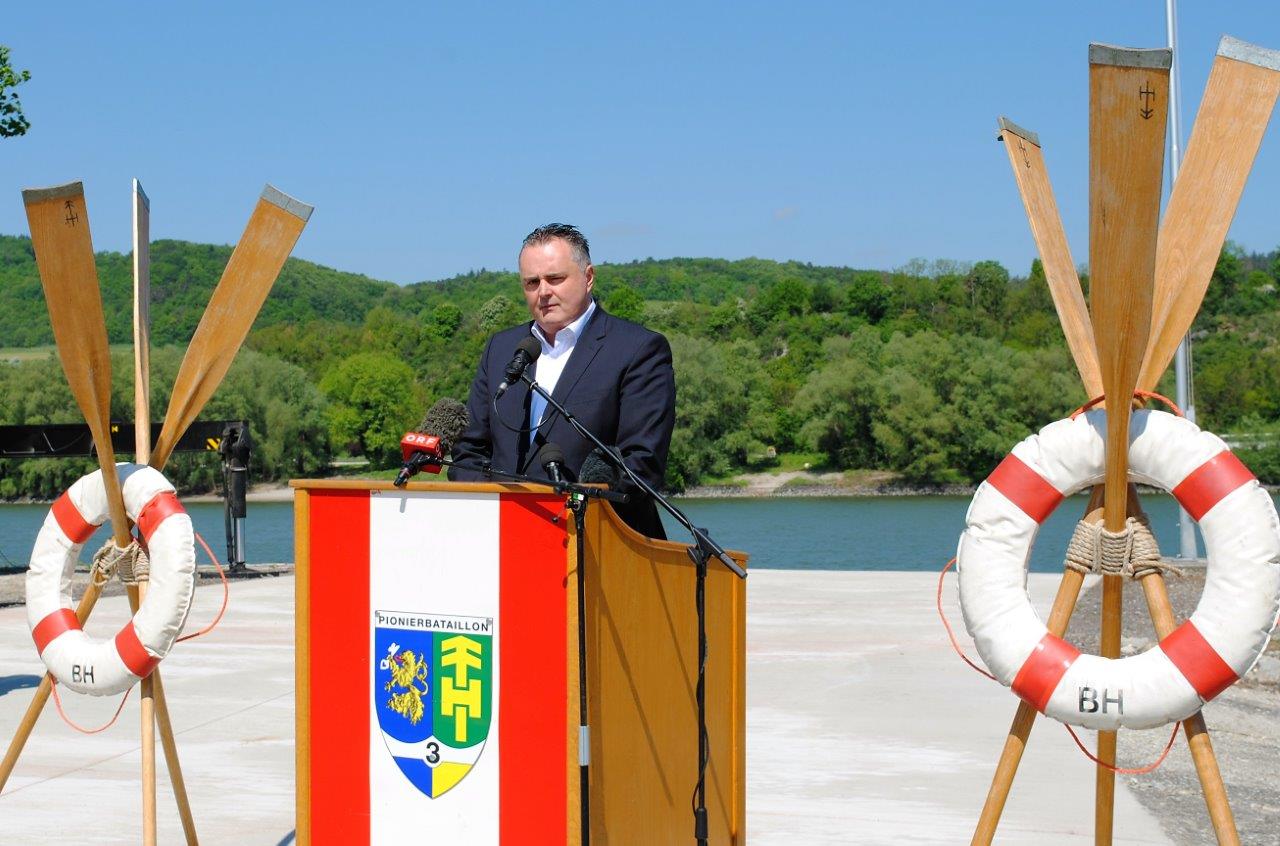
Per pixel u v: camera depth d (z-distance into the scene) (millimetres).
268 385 64625
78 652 3748
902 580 14305
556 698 2857
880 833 4781
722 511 55125
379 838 2977
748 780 5594
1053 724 6754
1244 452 53750
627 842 3045
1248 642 3061
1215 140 3408
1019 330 87812
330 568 3012
